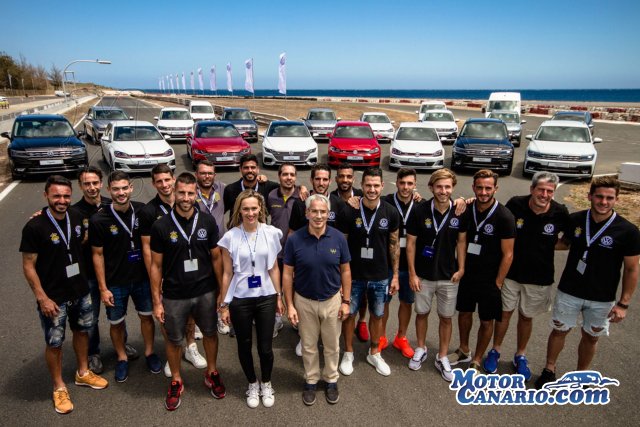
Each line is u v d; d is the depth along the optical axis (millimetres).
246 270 3357
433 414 3389
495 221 3613
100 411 3385
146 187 10867
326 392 3600
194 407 3449
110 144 12430
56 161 11250
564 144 12711
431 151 13141
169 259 3346
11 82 77688
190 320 3971
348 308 3572
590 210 3451
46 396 3533
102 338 4480
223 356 4207
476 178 3602
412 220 3793
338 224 3820
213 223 3475
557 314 3617
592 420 3324
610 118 36812
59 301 3314
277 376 3895
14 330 4465
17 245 6879
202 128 14422
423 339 4031
